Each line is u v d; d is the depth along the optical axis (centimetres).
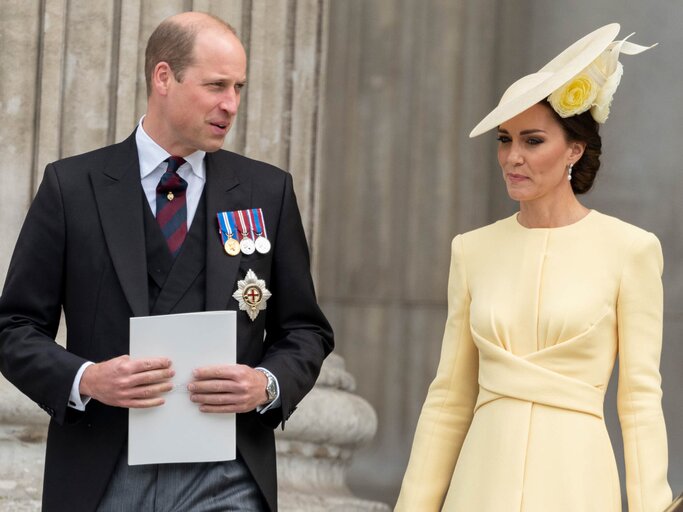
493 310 1309
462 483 1295
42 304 1301
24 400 1855
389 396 3541
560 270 1301
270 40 2116
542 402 1270
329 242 3612
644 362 1272
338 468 2158
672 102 3359
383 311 3566
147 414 1241
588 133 1313
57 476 1281
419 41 3578
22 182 1925
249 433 1297
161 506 1267
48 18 1942
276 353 1320
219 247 1308
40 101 1934
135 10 1970
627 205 3381
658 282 1291
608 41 1293
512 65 3525
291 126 2136
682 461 3256
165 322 1236
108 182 1312
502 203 3534
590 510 1249
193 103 1282
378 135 3594
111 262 1288
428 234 3550
